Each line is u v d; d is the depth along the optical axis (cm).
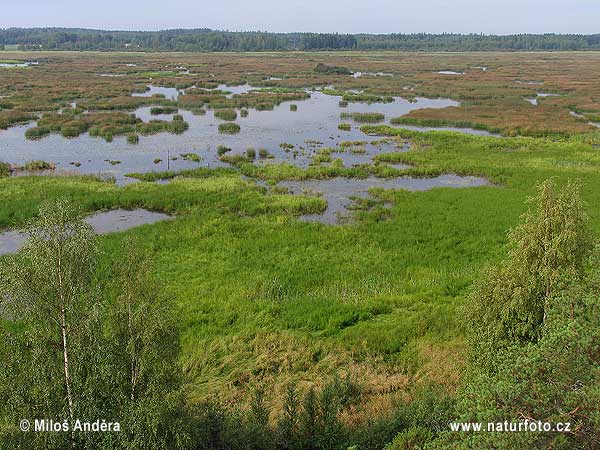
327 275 2412
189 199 3431
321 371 1681
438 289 2241
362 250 2708
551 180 1322
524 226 1333
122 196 3431
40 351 1047
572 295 1060
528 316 1275
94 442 1056
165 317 1096
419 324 1944
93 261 1113
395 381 1616
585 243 1270
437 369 1662
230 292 2225
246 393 1561
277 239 2814
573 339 882
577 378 842
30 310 1052
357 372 1664
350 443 1258
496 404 857
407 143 5412
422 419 1289
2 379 1040
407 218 3173
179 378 1127
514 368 902
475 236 2891
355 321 2012
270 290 2233
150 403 1034
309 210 3362
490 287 1365
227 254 2619
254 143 5384
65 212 1080
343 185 3981
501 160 4622
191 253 2625
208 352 1767
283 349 1800
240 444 1192
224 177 4056
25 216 2977
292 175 4141
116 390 1075
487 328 1338
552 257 1253
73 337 1071
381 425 1305
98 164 4459
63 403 1081
